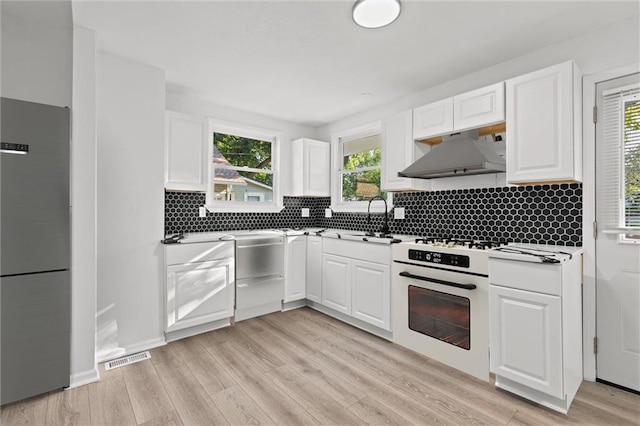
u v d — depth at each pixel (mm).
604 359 2100
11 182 1846
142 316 2621
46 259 1956
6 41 2176
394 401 1927
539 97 2131
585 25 2064
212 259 3014
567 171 2010
